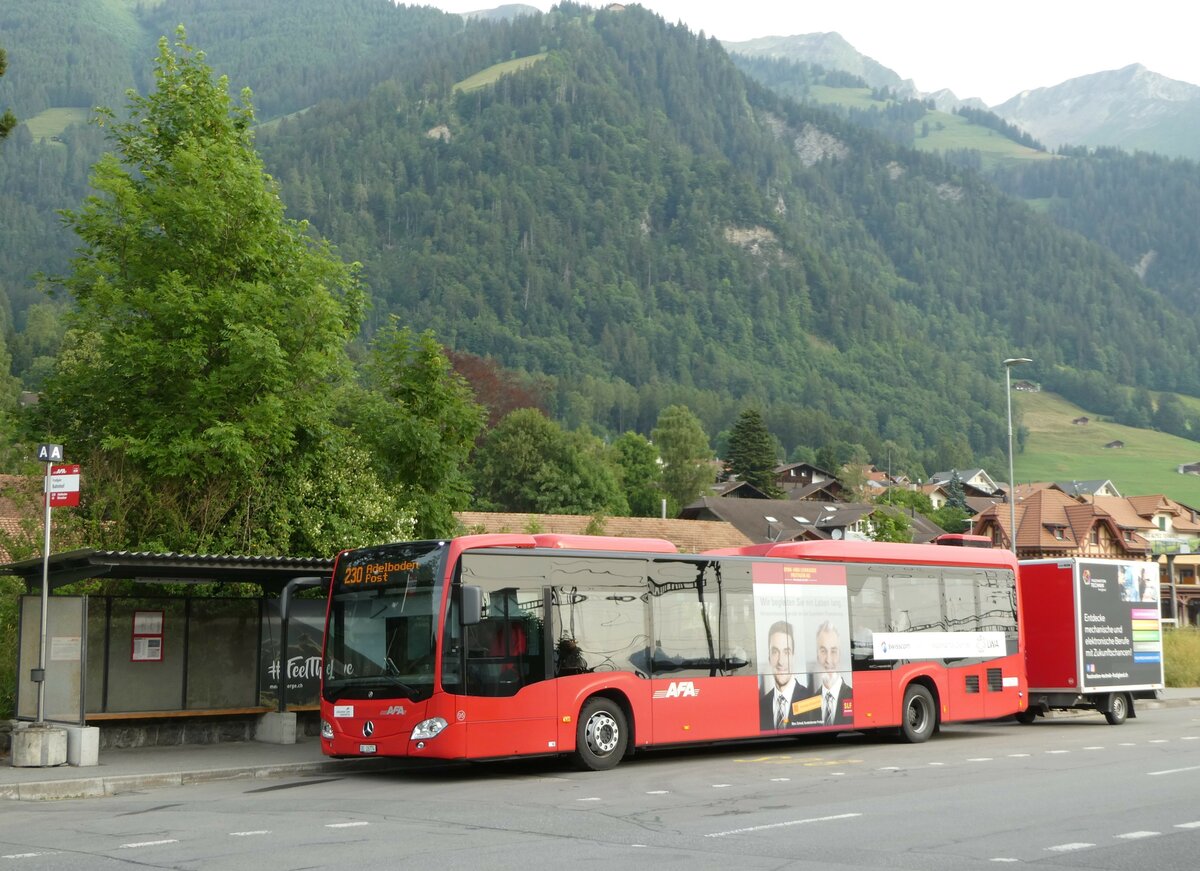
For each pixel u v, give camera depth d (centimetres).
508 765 2012
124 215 2394
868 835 1229
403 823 1341
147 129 2522
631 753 2041
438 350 2823
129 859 1118
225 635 2236
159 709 2147
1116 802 1461
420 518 2791
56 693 1944
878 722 2275
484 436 10856
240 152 2502
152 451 2275
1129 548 9644
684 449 14612
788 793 1570
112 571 1944
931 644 2403
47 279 2442
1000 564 2588
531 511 10256
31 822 1388
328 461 2620
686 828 1284
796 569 2194
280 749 2109
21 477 2603
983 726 2859
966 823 1304
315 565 2070
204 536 2395
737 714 2047
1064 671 2794
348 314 2692
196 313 2305
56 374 2491
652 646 1961
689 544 6819
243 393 2366
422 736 1731
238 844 1199
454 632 1756
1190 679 4259
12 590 2336
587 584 1906
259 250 2441
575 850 1151
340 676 1828
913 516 12412
